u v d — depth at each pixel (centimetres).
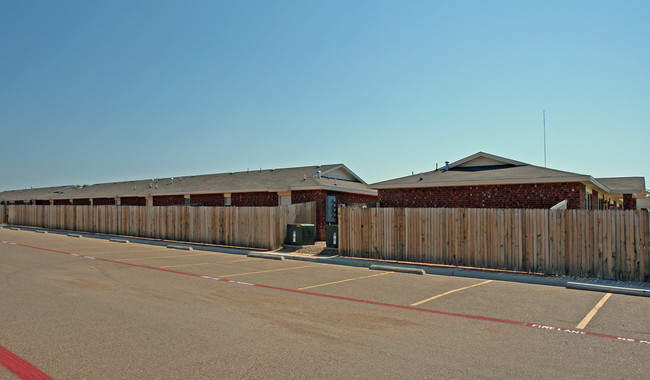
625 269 1178
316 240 2373
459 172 2183
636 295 1045
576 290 1109
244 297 965
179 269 1406
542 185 1792
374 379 506
